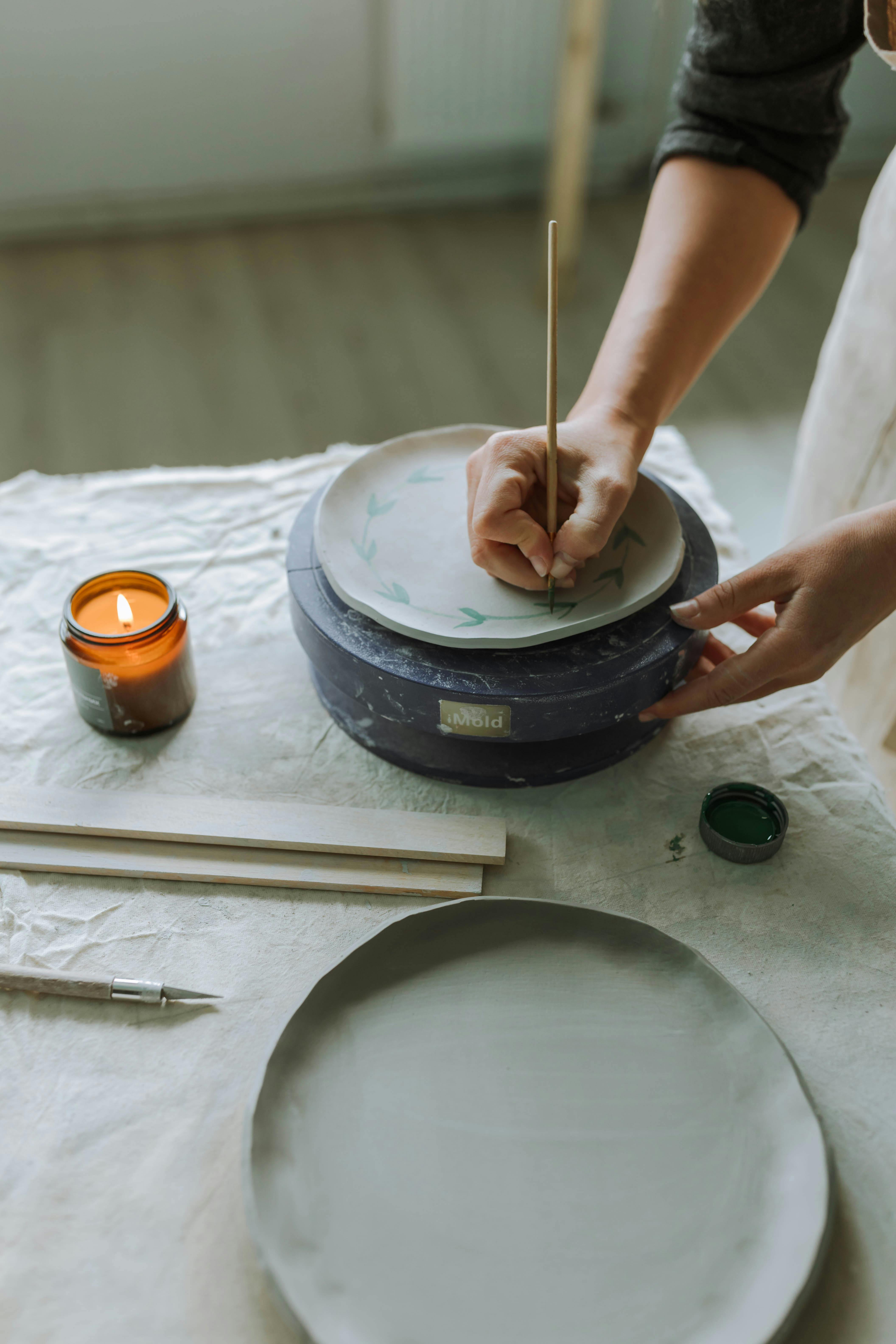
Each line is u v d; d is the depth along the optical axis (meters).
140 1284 0.54
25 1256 0.55
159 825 0.76
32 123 2.62
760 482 2.19
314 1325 0.49
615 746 0.82
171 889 0.74
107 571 0.86
